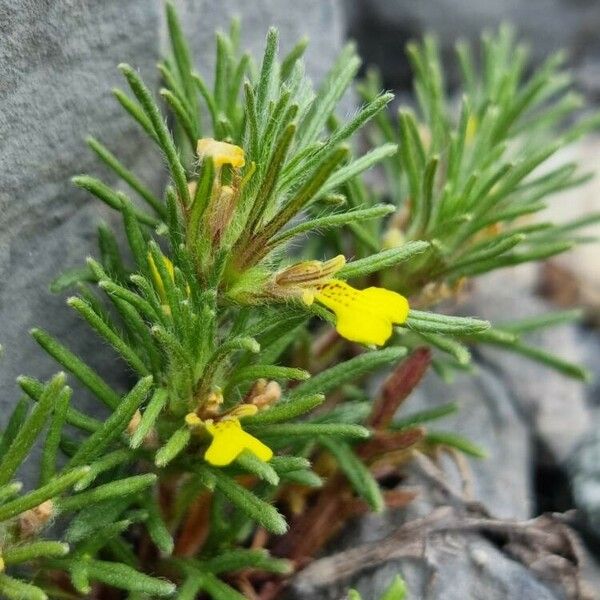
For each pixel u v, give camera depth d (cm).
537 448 13
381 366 10
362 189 9
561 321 11
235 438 7
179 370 7
